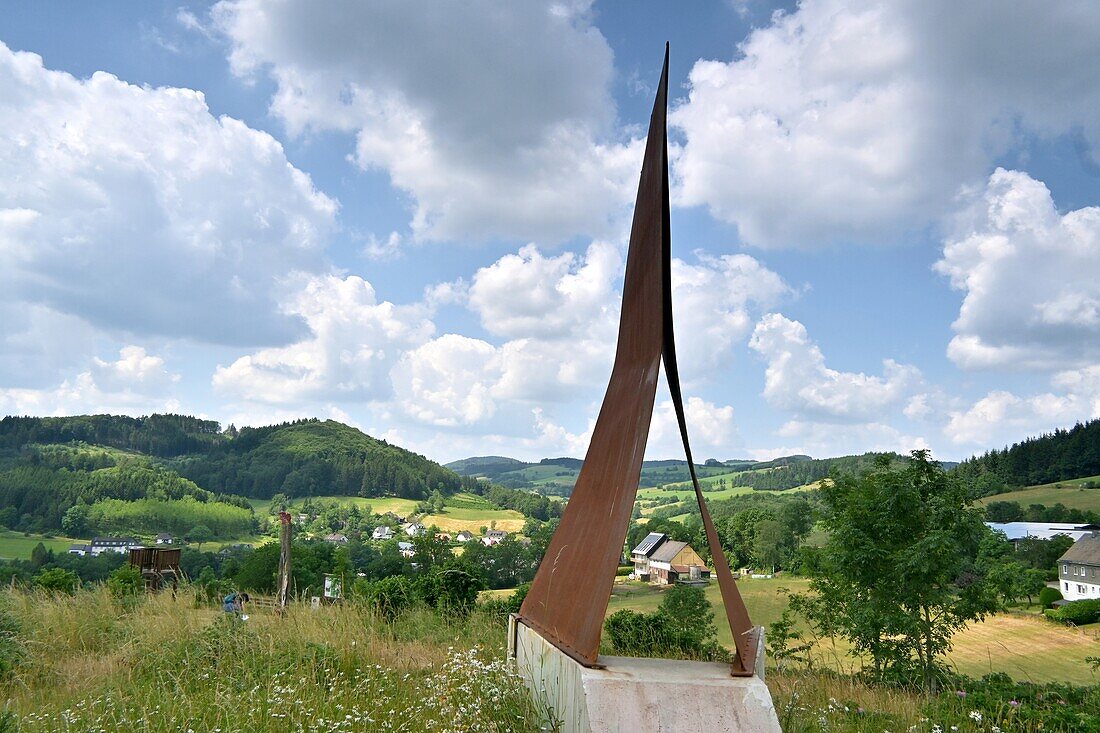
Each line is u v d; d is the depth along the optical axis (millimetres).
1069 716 6223
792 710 4840
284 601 10000
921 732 5504
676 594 19203
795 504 58312
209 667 6504
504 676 4875
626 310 5922
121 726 4688
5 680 6625
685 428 5359
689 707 3553
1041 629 27016
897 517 11703
